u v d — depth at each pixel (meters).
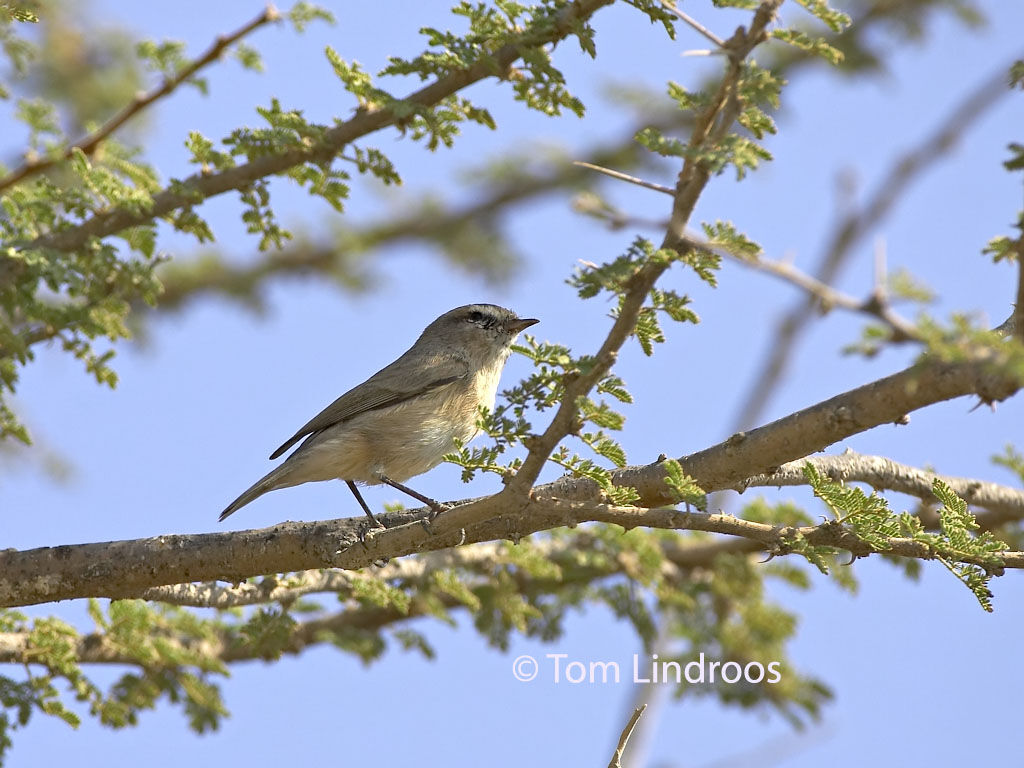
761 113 8.00
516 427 8.63
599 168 7.73
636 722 9.23
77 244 11.04
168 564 10.67
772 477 11.16
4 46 10.99
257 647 12.67
